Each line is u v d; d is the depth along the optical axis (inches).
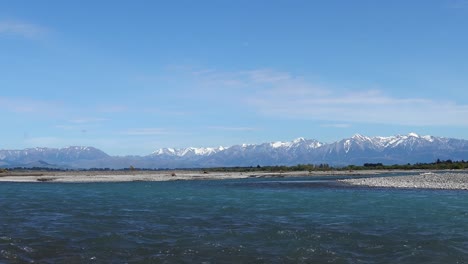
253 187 2974.9
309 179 4315.9
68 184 3622.0
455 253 854.5
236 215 1380.4
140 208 1589.6
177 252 868.0
